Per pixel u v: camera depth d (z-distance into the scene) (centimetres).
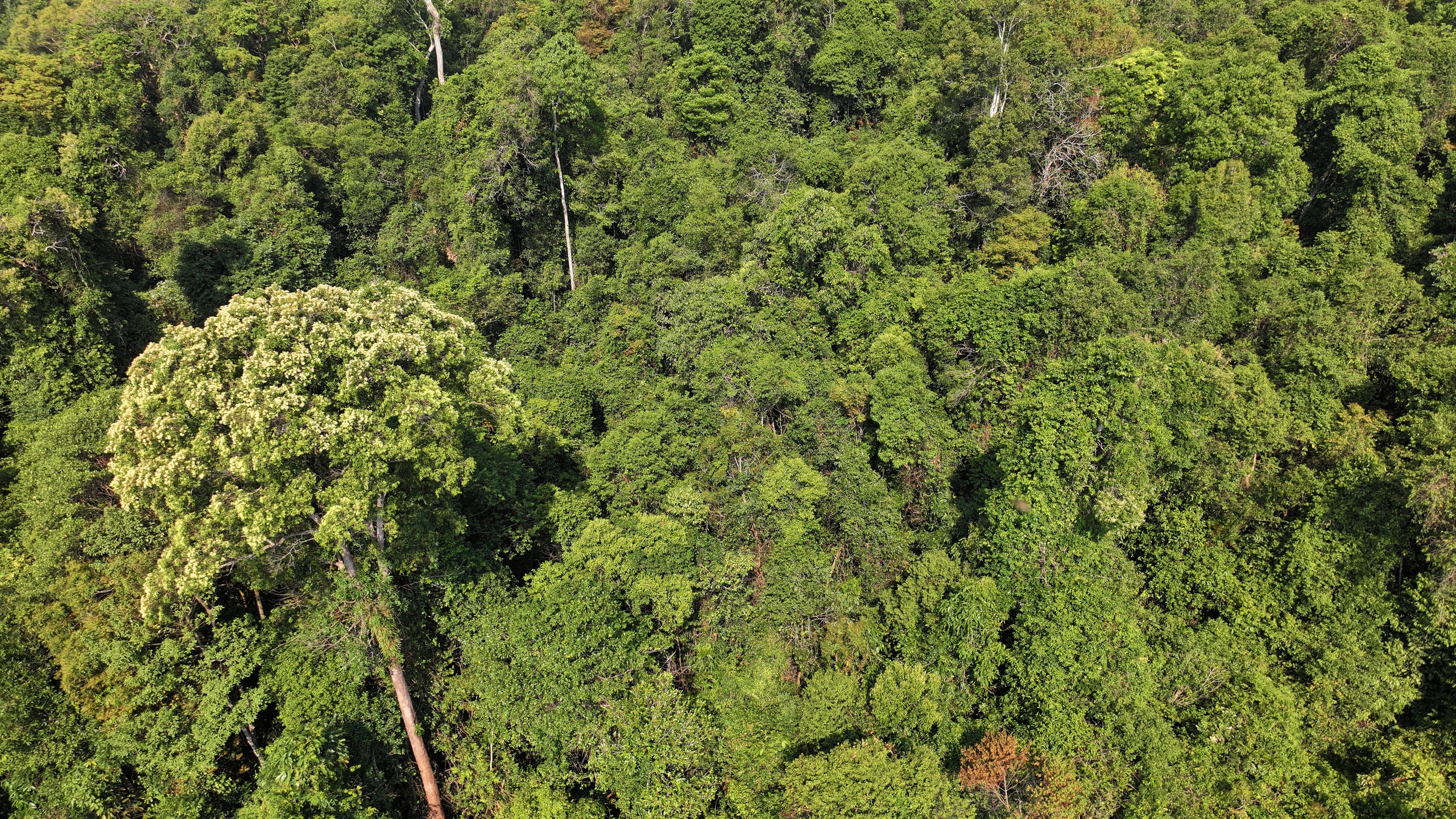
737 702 3020
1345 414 3781
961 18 5816
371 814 2716
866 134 6094
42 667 2859
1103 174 4800
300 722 2894
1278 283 4053
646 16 7194
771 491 3394
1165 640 3381
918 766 2641
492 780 3039
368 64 6562
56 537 2900
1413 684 3312
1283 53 5438
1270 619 3494
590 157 5469
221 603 3141
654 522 3256
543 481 3853
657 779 2791
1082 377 3278
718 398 3894
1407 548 3409
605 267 5534
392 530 2717
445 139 5634
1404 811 2975
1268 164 4472
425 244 5459
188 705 2909
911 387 3781
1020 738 3061
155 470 2420
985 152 4869
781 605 3275
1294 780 3044
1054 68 4994
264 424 2412
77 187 4784
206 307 4806
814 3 6700
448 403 2723
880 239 4403
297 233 5191
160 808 2736
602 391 4362
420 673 3172
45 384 3900
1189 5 6175
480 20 7969
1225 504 3678
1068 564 3225
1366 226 4434
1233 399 3591
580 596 2991
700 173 5422
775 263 4322
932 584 3422
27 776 2695
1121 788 2920
